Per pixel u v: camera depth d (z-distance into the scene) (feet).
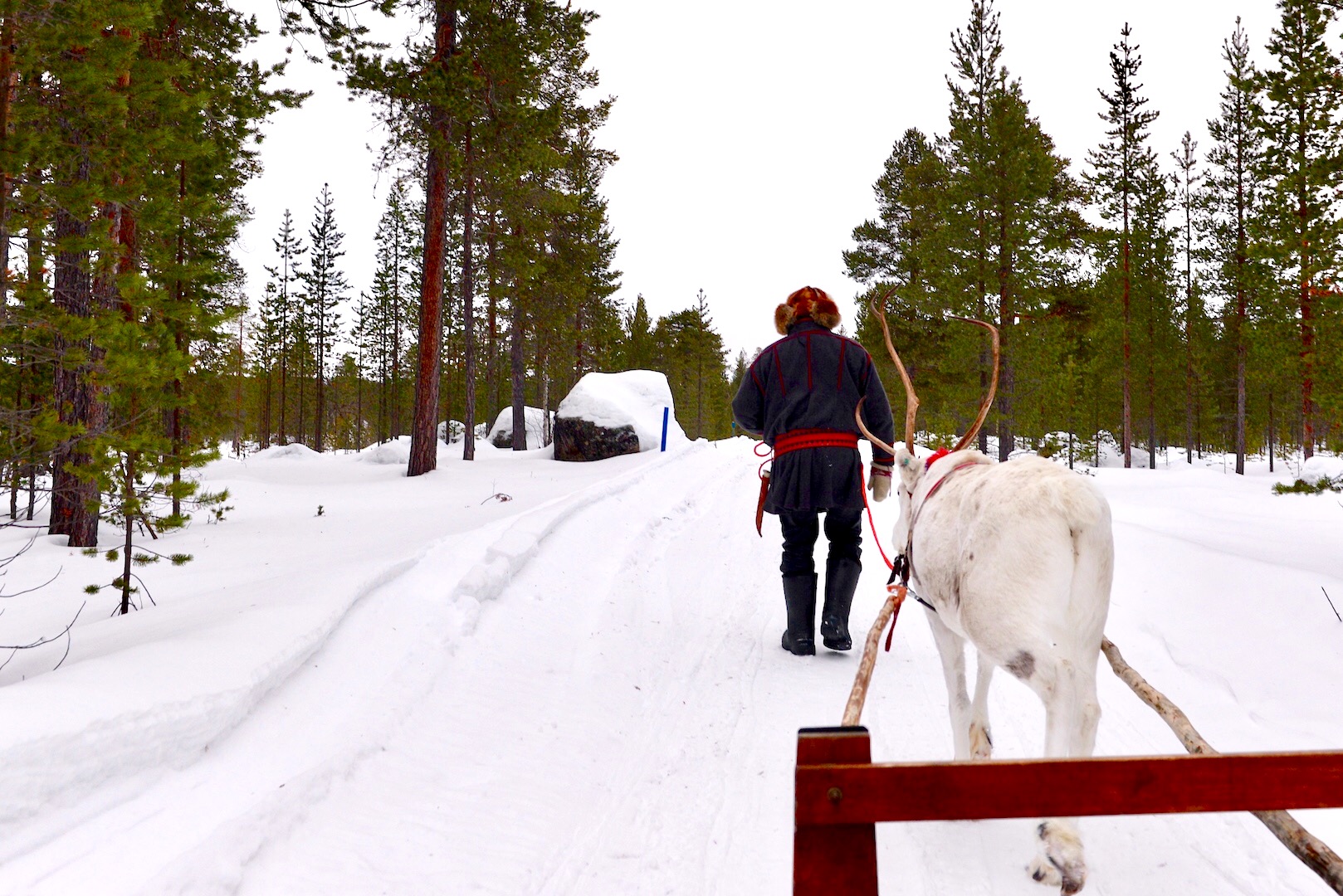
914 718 14.94
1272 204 72.49
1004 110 88.33
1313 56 65.16
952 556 9.89
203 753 11.67
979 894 9.60
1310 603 17.80
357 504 49.03
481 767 13.16
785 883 10.10
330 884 9.70
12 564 31.86
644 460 67.51
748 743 14.25
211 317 24.98
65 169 20.03
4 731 9.53
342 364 226.58
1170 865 10.04
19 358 23.58
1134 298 117.91
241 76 36.99
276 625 15.69
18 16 17.62
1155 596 20.54
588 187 111.96
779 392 18.47
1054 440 107.55
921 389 116.98
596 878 10.41
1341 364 50.70
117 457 22.65
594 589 24.45
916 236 129.08
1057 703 8.22
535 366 139.13
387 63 57.26
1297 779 5.38
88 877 8.68
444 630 18.22
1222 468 126.00
